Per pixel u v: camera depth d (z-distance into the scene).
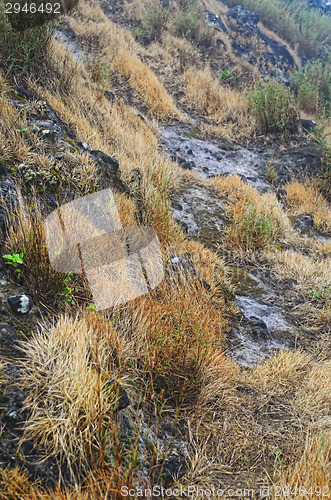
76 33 9.69
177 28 12.95
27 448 1.98
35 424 2.04
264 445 2.61
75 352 2.33
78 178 4.16
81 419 2.16
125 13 12.47
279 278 4.76
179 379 2.74
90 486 1.90
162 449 2.38
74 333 2.50
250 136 8.87
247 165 7.95
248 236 5.16
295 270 4.88
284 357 3.44
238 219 5.38
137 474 2.15
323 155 7.94
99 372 2.24
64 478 1.97
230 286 4.38
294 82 13.41
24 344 2.35
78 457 2.05
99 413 2.11
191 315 3.10
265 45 15.11
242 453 2.54
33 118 4.59
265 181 7.46
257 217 5.25
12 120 4.21
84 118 5.39
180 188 6.11
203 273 4.11
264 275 4.79
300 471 2.24
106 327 2.67
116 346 2.66
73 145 4.59
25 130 4.16
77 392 2.18
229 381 3.07
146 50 11.27
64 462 2.01
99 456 2.10
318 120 10.10
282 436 2.70
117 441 2.13
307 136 8.88
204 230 5.33
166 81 10.30
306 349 3.76
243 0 17.67
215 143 8.48
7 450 1.93
